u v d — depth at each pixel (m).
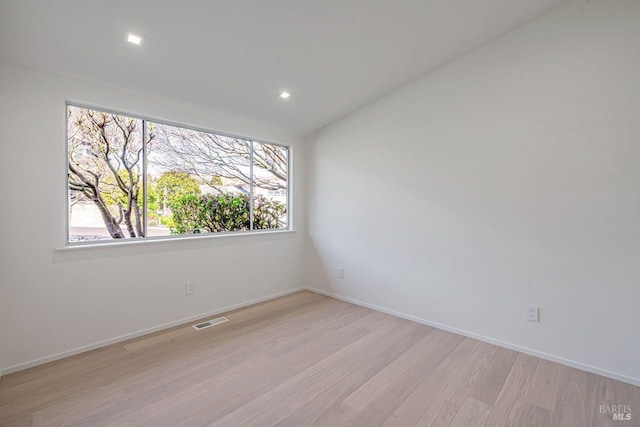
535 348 2.55
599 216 2.28
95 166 2.67
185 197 3.26
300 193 4.32
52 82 2.34
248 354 2.52
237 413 1.81
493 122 2.72
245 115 3.53
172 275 3.05
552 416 1.82
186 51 2.32
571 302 2.39
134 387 2.05
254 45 2.38
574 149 2.36
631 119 2.15
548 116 2.46
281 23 2.21
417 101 3.21
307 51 2.55
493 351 2.61
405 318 3.34
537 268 2.53
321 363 2.39
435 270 3.11
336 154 3.97
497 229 2.72
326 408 1.87
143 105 2.82
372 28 2.38
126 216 2.85
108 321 2.65
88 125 2.63
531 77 2.53
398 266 3.39
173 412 1.81
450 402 1.93
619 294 2.21
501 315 2.71
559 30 2.40
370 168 3.62
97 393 1.99
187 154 3.28
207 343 2.71
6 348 2.19
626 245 2.19
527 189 2.57
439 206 3.07
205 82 2.76
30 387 2.04
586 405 1.92
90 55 2.21
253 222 3.90
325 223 4.12
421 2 2.18
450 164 2.99
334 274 4.04
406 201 3.32
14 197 2.20
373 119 3.57
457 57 2.91
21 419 1.74
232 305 3.56
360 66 2.86
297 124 3.92
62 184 2.40
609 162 2.23
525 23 2.54
